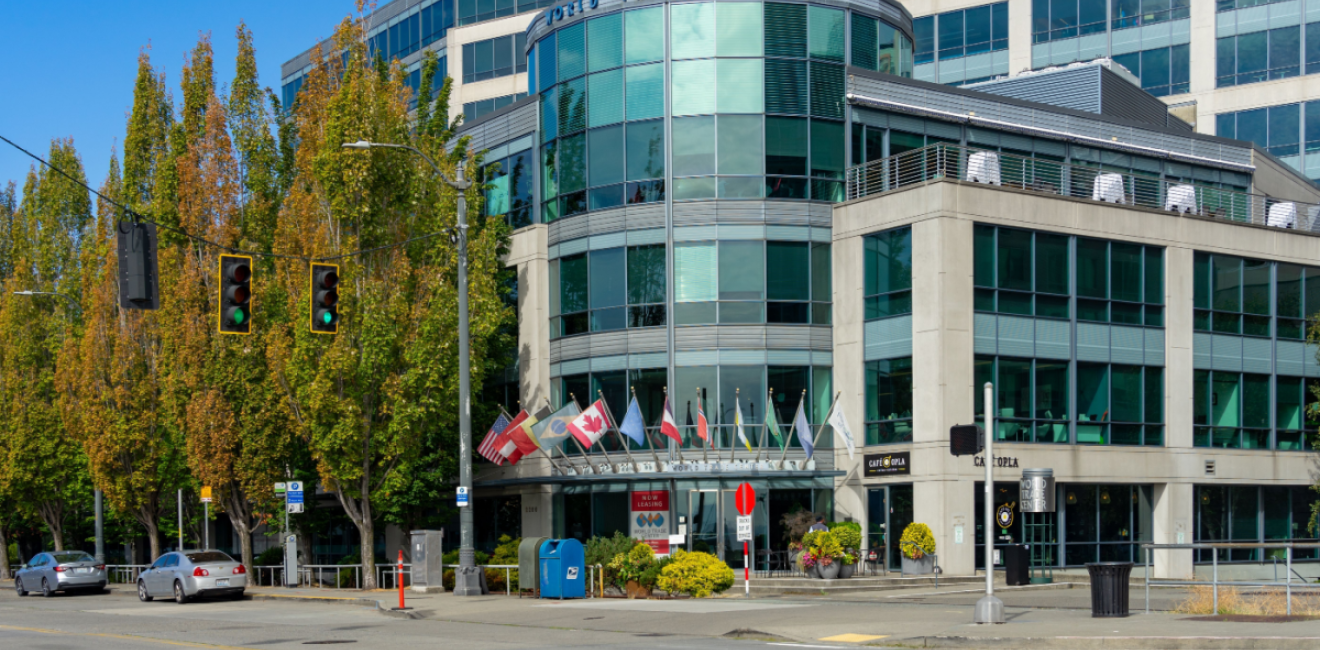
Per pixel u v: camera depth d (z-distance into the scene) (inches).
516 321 1569.9
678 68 1435.8
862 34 1482.5
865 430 1381.6
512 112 1609.3
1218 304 1509.6
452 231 1323.8
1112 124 1630.2
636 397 1403.8
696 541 1378.0
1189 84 2289.6
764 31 1432.1
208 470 1412.4
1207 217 1498.5
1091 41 2359.7
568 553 1061.1
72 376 1710.1
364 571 1346.0
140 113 1644.9
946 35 2456.9
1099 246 1416.1
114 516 1817.2
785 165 1425.9
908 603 974.4
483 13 2311.8
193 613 1084.5
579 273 1482.5
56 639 828.0
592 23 1487.5
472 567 1133.7
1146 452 1424.7
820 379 1424.7
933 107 1498.5
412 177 1348.4
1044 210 1370.6
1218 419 1496.1
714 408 1398.9
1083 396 1387.8
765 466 1386.6
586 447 1294.3
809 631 724.7
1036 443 1341.0
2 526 2126.0
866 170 1441.9
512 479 1493.6
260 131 1504.7
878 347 1370.6
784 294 1418.6
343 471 1311.5
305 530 1592.0
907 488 1332.4
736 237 1411.2
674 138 1429.6
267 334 1349.7
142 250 714.8
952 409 1286.9
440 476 1473.9
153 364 1622.8
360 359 1294.3
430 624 879.7
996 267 1333.7
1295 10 2206.0
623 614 880.3
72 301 1764.3
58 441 1892.2
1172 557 1418.6
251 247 1430.9
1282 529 1546.5
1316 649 571.2
